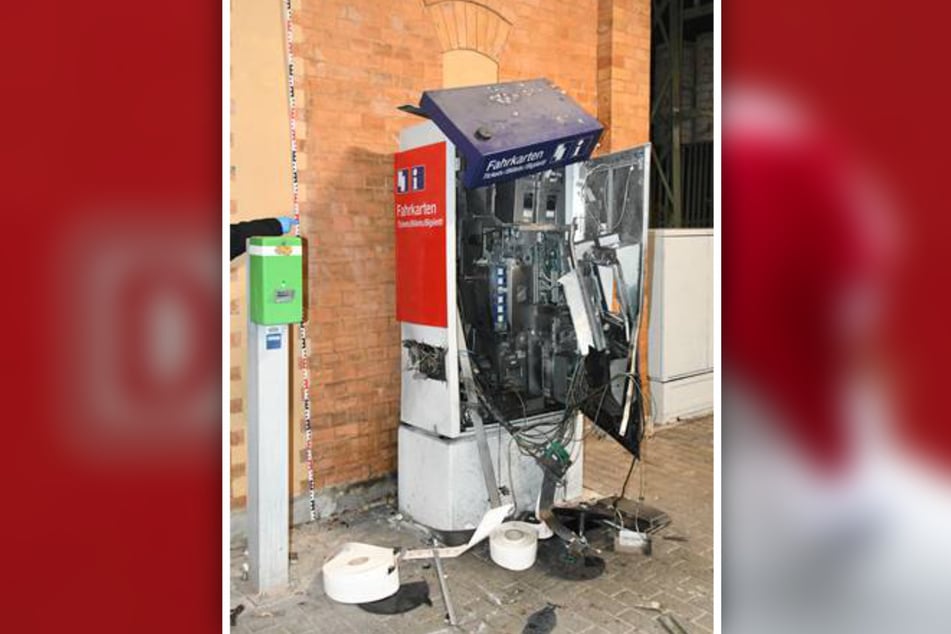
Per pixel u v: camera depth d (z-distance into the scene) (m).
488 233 3.96
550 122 3.55
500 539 3.66
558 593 3.34
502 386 4.06
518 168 3.50
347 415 4.20
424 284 3.90
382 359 4.31
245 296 3.70
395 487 4.41
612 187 3.92
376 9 4.12
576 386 4.04
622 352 3.92
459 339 3.87
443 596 3.27
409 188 3.95
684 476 4.86
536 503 4.20
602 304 3.99
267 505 3.30
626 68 5.43
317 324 4.04
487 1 4.62
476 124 3.39
